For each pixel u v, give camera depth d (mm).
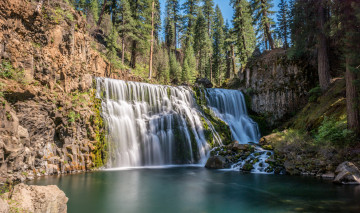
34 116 11648
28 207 5176
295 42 21750
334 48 21844
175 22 61031
